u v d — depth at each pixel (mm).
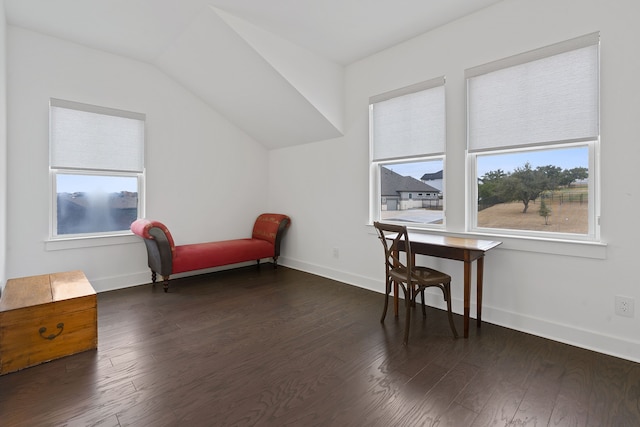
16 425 1466
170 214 3980
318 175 4176
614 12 2039
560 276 2305
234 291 3525
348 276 3840
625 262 2051
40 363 2002
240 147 4617
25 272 3025
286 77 3227
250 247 4180
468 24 2732
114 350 2193
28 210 3029
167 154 3928
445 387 1774
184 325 2617
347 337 2410
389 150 3379
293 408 1604
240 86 3627
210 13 2750
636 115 1986
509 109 2516
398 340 2359
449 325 2629
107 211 3582
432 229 3043
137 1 2611
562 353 2141
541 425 1477
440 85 2934
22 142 2979
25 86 2982
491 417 1532
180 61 3562
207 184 4293
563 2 2234
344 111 3807
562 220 2393
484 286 2693
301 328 2572
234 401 1656
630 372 1901
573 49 2197
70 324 2107
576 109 2215
